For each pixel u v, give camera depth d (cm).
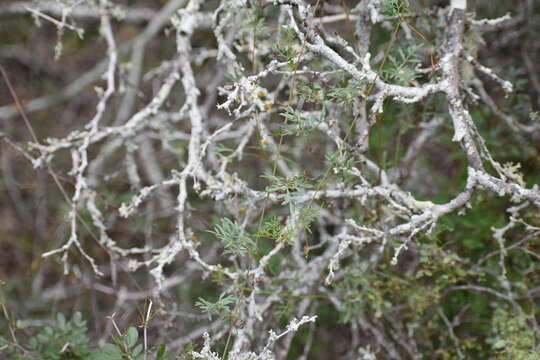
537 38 288
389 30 234
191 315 233
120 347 192
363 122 201
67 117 397
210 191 208
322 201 215
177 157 307
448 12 211
